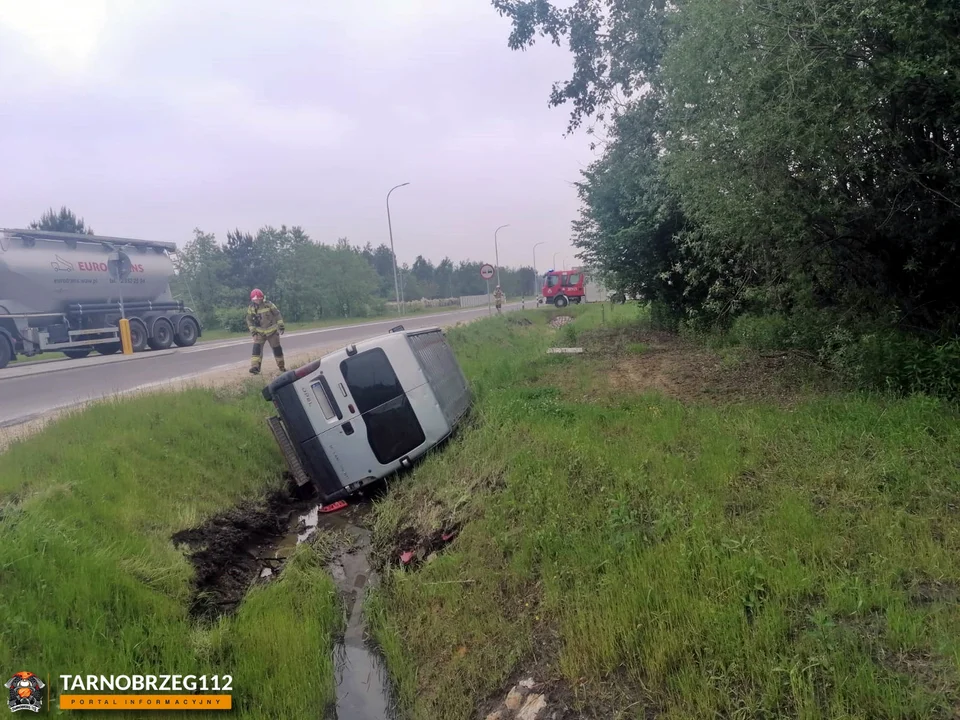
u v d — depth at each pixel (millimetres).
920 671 2967
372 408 7738
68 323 18812
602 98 17109
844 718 2775
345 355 7762
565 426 7543
